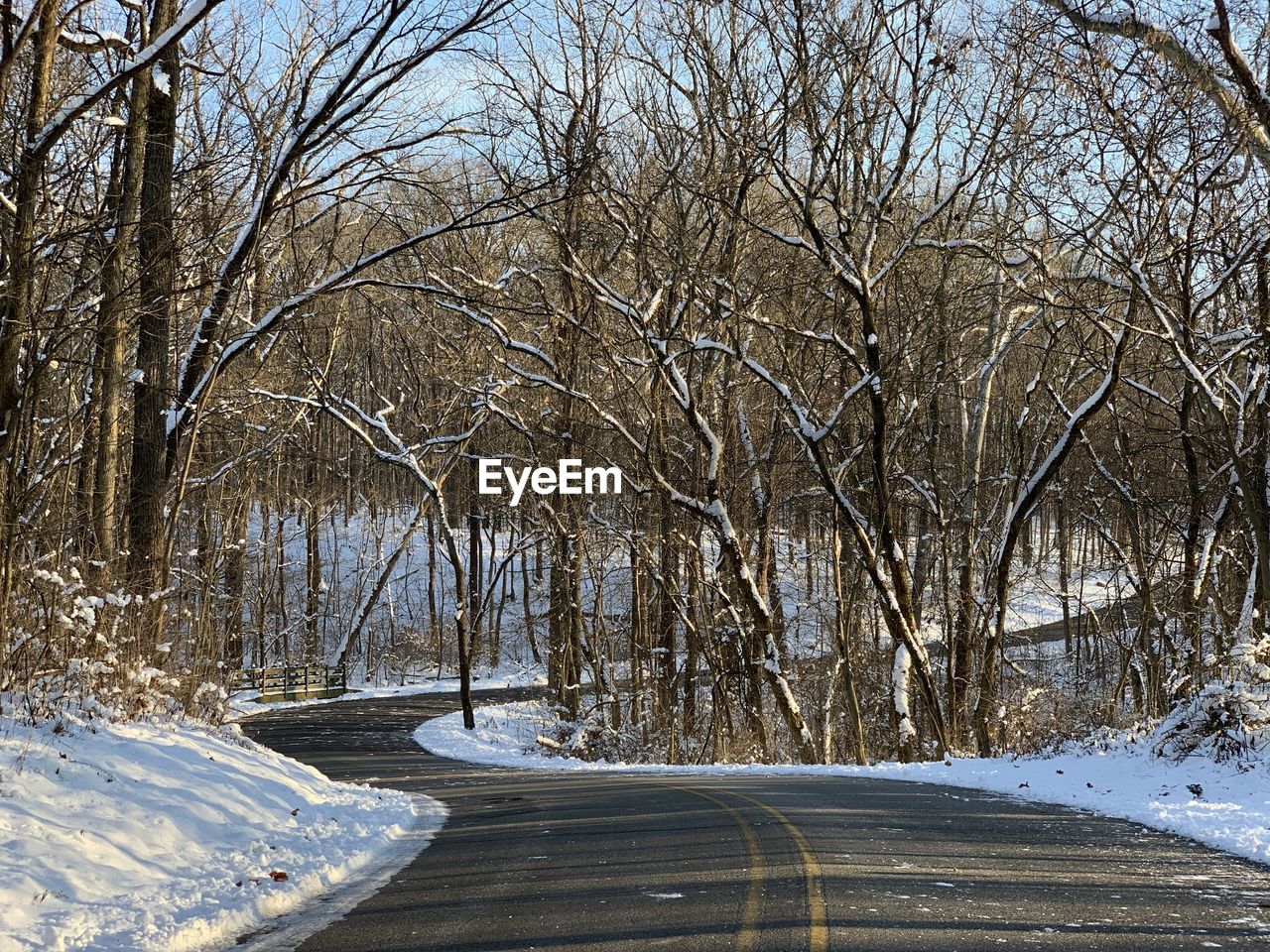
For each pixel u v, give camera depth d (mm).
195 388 17359
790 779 16875
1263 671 13867
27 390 11883
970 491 30094
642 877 8070
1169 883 7734
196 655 15562
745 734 30594
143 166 16266
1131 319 23406
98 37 12977
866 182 27125
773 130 26141
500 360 29906
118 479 20656
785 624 40375
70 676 11680
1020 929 6348
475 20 14859
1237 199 21672
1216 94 18844
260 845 9523
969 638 30297
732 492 32000
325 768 21984
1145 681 29297
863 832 9922
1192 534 27375
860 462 31547
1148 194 21594
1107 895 7285
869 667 35188
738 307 26844
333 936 6766
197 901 7434
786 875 7867
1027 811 11664
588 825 11156
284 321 18547
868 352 25734
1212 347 24375
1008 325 30828
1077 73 20109
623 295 29969
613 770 22203
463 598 33250
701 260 26578
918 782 15930
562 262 28719
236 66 18188
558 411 32312
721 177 26812
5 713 10297
